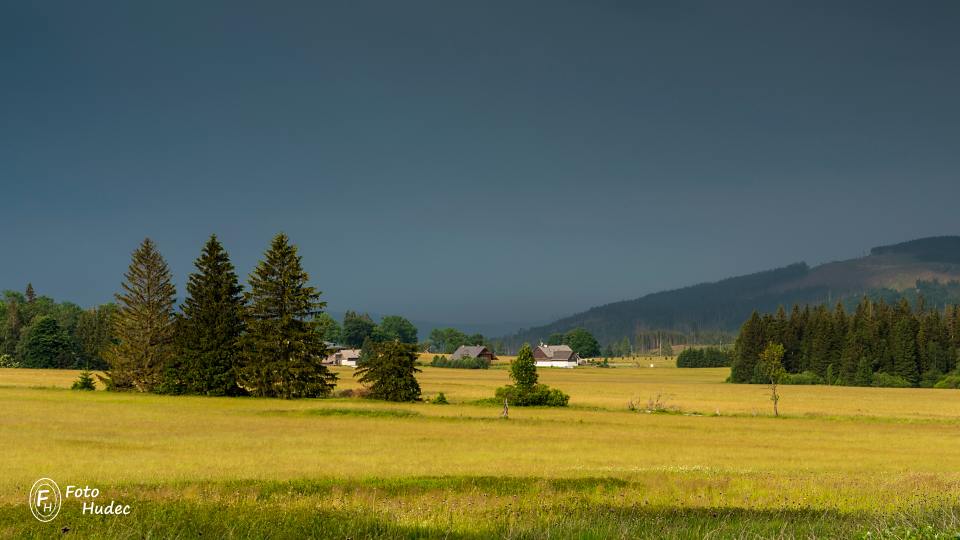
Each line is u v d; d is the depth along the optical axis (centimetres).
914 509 1798
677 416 6712
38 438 4119
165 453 3650
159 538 1255
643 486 2642
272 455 3644
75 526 1311
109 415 5694
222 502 1795
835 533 1474
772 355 7669
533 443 4512
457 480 2667
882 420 6606
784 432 5538
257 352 8494
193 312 8594
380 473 2975
